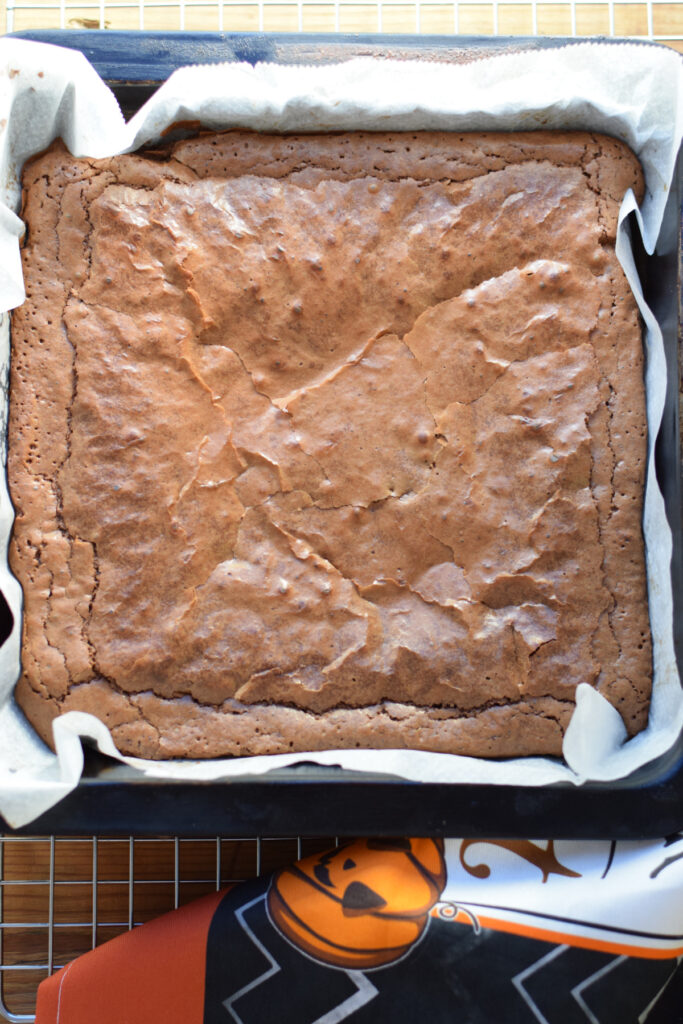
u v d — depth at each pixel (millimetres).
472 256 428
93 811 402
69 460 420
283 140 433
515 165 433
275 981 410
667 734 412
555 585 421
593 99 420
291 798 406
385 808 406
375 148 433
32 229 424
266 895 419
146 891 458
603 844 416
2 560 413
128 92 424
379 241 428
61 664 414
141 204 425
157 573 418
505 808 407
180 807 404
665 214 421
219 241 426
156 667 417
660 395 420
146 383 422
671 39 480
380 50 418
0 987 444
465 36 419
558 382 426
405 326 429
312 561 422
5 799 401
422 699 420
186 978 411
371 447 425
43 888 458
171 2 477
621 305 428
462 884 415
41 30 418
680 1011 405
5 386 417
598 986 405
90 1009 411
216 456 422
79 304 423
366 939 409
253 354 427
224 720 417
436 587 423
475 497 424
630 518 424
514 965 406
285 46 418
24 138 421
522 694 420
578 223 429
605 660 422
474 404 427
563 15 484
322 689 418
